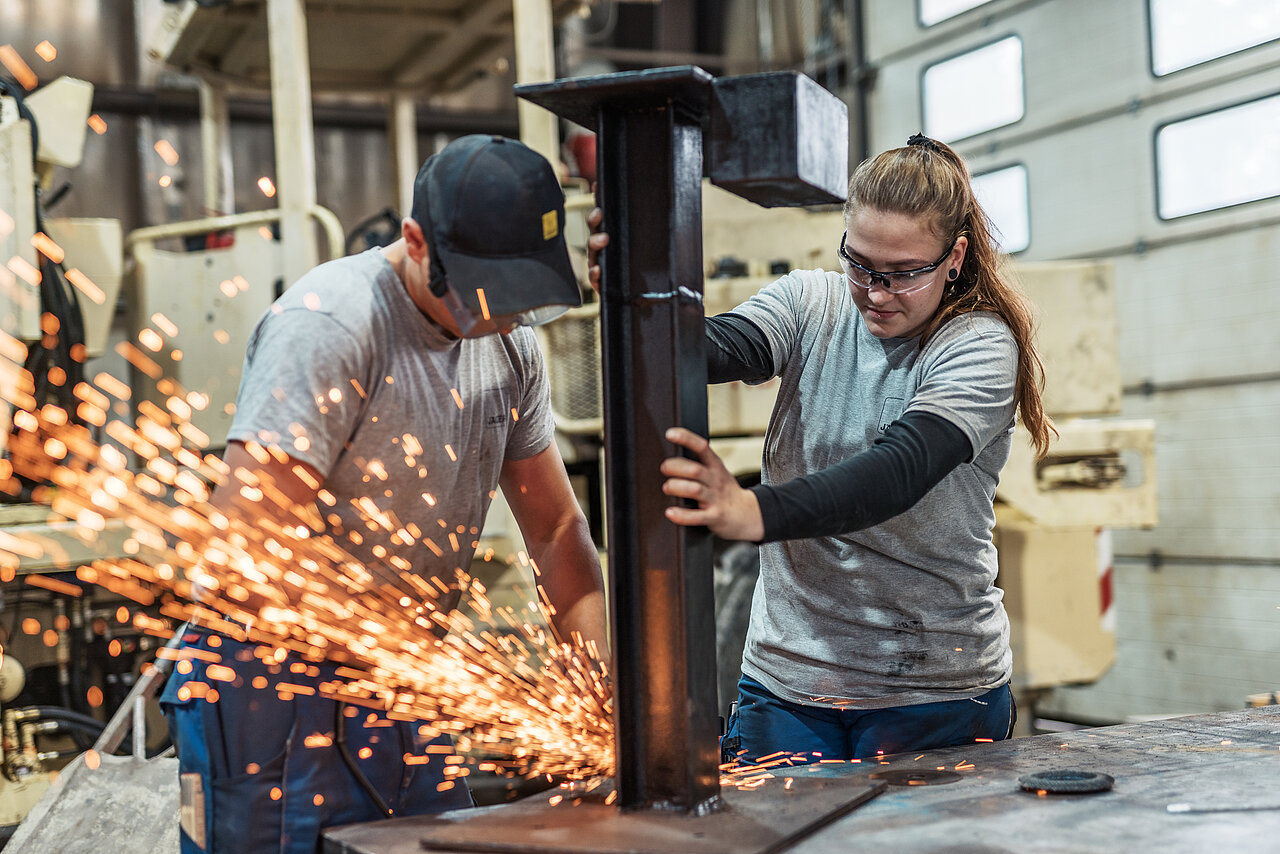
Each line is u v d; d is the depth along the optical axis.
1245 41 5.36
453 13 4.32
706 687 1.31
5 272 3.17
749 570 3.82
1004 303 1.66
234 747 1.43
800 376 1.80
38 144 3.33
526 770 2.20
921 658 1.74
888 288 1.59
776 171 1.25
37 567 3.19
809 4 8.00
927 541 1.70
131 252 3.78
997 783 1.40
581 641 1.70
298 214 3.54
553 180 1.38
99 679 3.51
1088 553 3.72
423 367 1.47
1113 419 5.96
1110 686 6.04
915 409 1.47
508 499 1.81
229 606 1.43
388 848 1.22
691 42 8.28
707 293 3.54
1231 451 5.47
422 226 1.34
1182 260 5.67
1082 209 6.14
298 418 1.34
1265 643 5.32
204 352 3.68
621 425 1.31
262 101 6.40
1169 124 5.69
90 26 6.08
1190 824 1.18
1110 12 5.94
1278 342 5.25
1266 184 5.29
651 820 1.25
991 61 6.65
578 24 7.86
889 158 1.60
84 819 2.17
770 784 1.43
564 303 1.32
